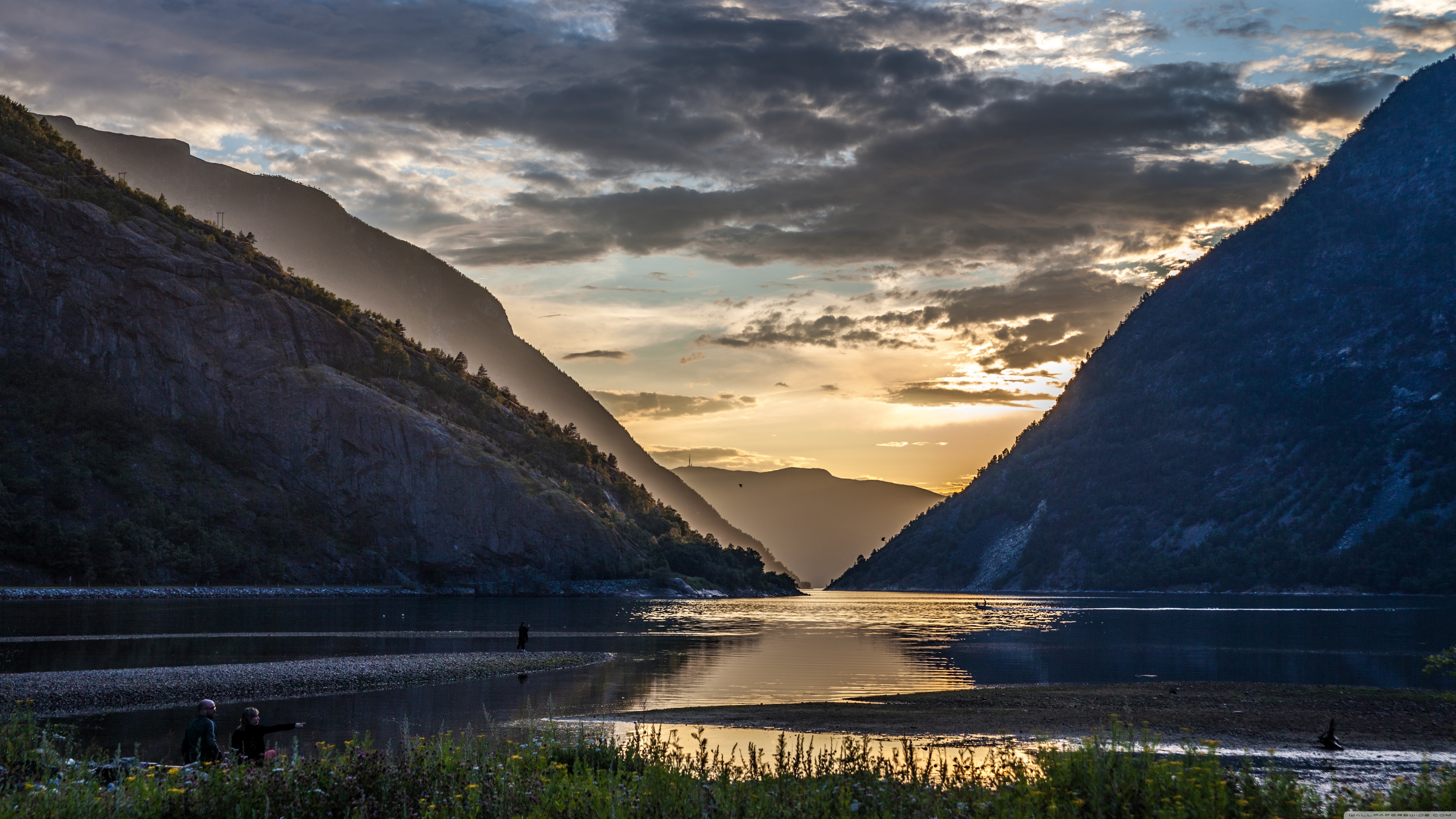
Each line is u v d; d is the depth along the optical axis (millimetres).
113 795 15039
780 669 61500
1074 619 149000
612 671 58594
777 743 32594
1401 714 41594
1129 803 14789
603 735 28828
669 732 34594
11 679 43750
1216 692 49344
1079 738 34719
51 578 169875
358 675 51062
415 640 80312
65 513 190500
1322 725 38719
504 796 14984
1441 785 15945
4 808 14211
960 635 103875
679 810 14977
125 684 43938
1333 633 108188
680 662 65750
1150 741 30609
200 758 21609
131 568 179250
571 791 15305
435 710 39531
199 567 189875
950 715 40531
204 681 45750
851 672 60438
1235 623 133000
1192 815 14133
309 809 14719
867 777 17688
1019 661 69938
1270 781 15852
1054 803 14445
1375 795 16578
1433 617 150000
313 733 32906
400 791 15312
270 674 49312
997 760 26125
